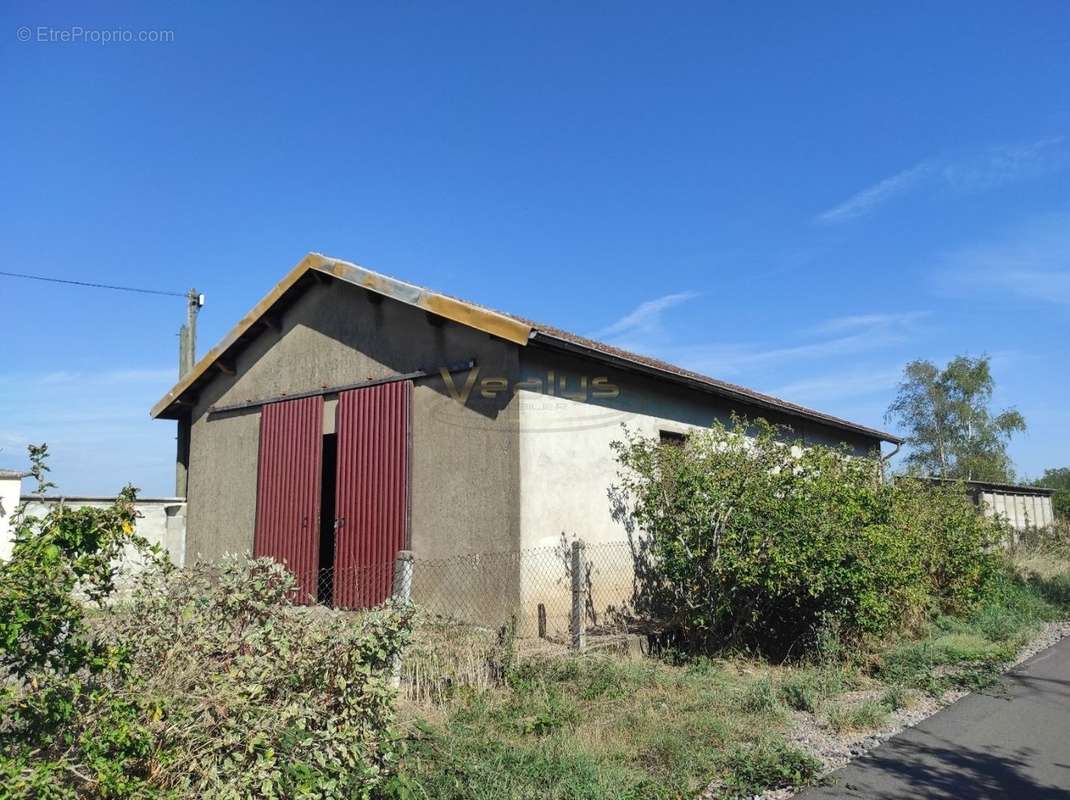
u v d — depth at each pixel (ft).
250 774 10.27
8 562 9.06
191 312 59.41
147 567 11.97
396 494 29.14
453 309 27.14
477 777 13.26
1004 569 40.27
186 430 41.47
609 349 35.24
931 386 109.40
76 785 9.43
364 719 12.10
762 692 18.99
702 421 35.99
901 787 14.26
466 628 21.77
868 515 24.17
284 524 33.37
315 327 34.01
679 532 24.52
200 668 11.18
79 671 10.14
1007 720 18.70
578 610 22.65
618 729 16.60
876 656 24.11
